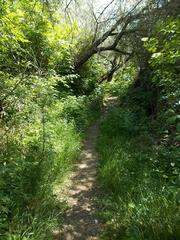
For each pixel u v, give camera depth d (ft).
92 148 28.32
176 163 20.07
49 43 38.32
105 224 15.52
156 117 31.76
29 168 17.43
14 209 14.25
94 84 60.44
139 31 42.63
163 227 12.89
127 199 16.53
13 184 15.64
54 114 29.84
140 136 27.76
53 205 16.10
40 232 13.42
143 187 17.28
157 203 14.75
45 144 21.81
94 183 20.34
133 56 46.19
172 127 26.32
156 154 22.43
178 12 28.35
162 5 34.04
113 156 22.85
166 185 16.85
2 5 21.75
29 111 25.05
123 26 45.83
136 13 40.96
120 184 18.72
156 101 35.29
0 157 18.35
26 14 29.81
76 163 24.09
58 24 43.60
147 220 13.65
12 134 22.36
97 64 67.67
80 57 54.19
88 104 43.80
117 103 52.37
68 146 24.13
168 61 18.24
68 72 47.09
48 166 19.13
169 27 17.22
